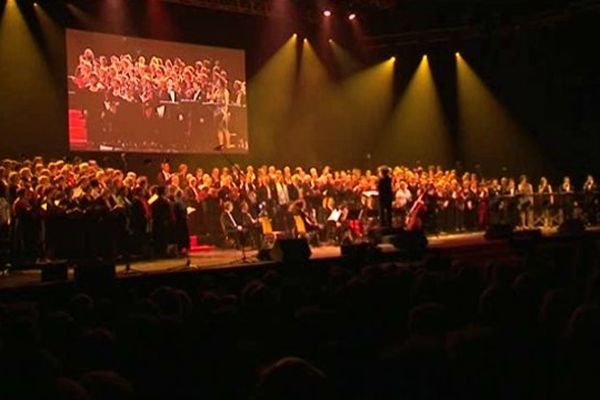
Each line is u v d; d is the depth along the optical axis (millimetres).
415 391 2939
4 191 12234
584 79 20516
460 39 20766
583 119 20750
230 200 15914
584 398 2977
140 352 3945
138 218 13578
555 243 12906
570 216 18969
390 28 20859
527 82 21344
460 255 12734
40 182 12781
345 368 3477
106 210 12586
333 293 5090
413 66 21844
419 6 20016
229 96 18516
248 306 4699
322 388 2207
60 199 12586
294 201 16422
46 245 12438
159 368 3846
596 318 3104
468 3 19953
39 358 2787
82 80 16266
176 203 13898
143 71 17109
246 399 3592
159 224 13648
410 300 5188
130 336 3988
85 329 4480
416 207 16188
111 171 13867
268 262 10938
